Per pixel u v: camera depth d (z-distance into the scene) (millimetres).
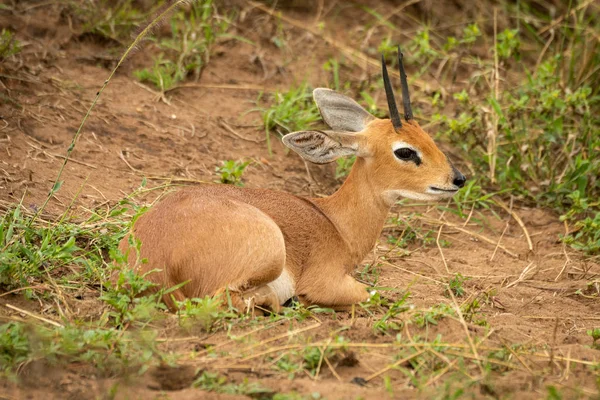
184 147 14242
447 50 17219
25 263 9898
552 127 15219
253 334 9031
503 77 17469
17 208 10617
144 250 9453
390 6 19797
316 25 18797
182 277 9383
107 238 10969
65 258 10102
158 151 13961
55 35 16016
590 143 15141
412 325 9508
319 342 8773
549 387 7805
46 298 9570
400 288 11297
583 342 9883
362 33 18844
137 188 12812
